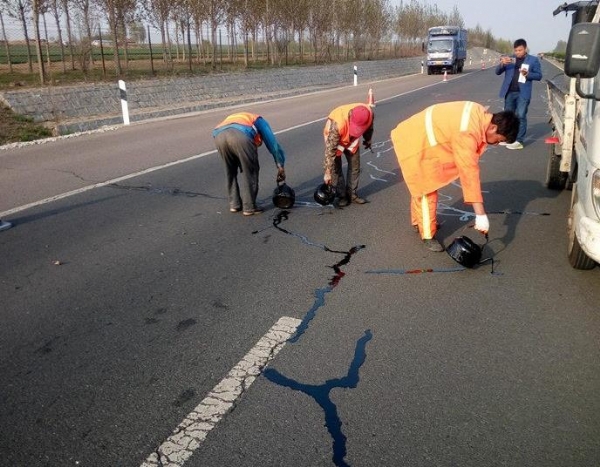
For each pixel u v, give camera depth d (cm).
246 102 1958
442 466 244
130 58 2969
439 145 457
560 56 4675
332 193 623
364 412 280
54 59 2444
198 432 268
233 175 613
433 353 332
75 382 310
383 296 408
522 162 884
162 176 812
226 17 2578
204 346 344
